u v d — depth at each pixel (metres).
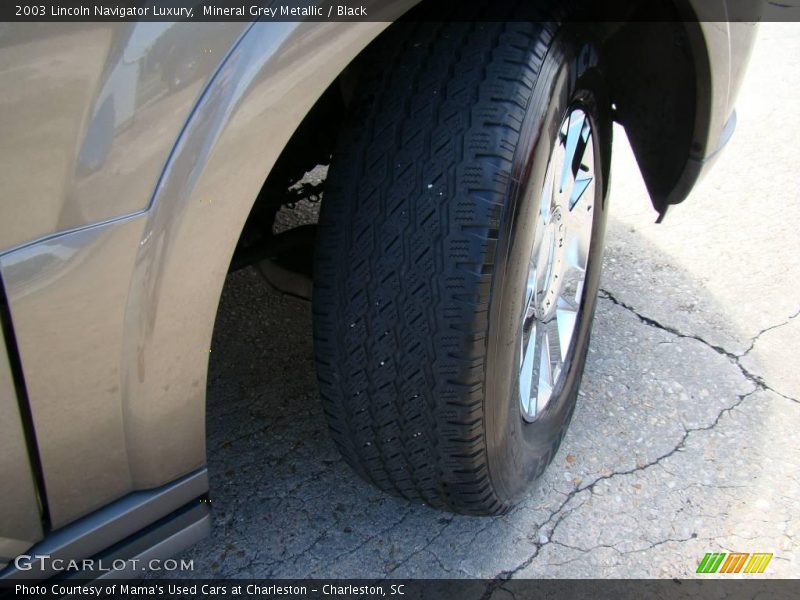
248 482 2.07
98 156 1.02
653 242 3.14
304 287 2.00
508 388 1.61
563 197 1.91
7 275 1.01
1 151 0.95
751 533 2.04
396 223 1.44
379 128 1.45
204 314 1.24
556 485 2.13
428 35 1.47
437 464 1.64
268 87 1.11
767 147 3.79
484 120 1.40
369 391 1.56
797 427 2.37
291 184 1.92
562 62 1.51
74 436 1.19
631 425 2.34
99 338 1.13
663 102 1.97
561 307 2.23
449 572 1.89
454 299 1.44
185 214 1.12
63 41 0.95
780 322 2.77
